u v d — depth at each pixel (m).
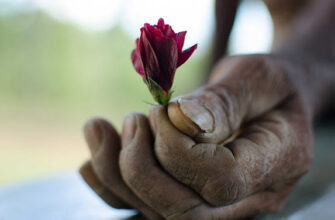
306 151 0.30
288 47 0.44
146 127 0.28
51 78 2.25
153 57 0.26
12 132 1.61
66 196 0.38
